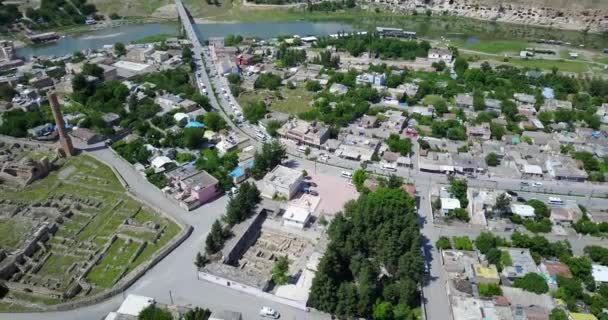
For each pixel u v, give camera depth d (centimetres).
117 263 16962
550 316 14238
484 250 17238
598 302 14862
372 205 18100
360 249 16850
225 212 19875
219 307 15225
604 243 18100
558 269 16200
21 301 15300
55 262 17038
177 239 17925
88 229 18812
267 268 16912
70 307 15062
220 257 16962
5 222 19125
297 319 14750
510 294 15325
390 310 14338
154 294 15700
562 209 19412
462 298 14988
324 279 14738
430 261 17225
